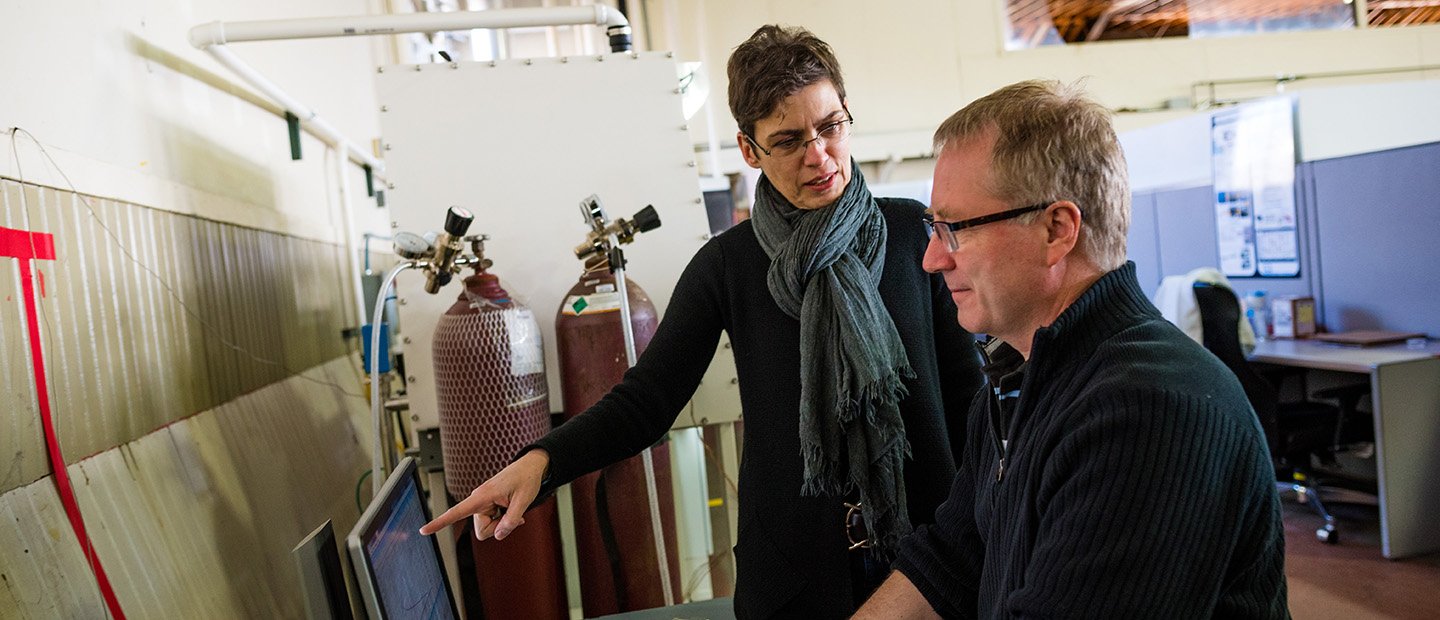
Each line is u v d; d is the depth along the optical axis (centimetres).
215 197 189
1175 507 68
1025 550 79
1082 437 72
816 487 130
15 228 110
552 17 191
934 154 88
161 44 169
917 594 107
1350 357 333
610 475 174
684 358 141
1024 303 84
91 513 118
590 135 194
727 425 200
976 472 105
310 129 273
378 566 76
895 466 126
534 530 169
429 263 156
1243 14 718
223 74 205
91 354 127
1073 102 81
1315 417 343
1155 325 79
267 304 218
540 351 164
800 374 132
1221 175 454
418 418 183
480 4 544
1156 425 69
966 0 692
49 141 122
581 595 179
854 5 676
